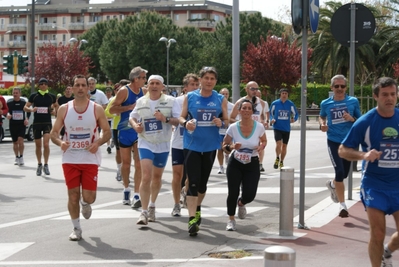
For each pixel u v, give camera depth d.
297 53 50.41
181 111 9.47
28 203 12.13
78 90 8.65
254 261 7.75
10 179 15.77
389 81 6.29
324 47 49.56
